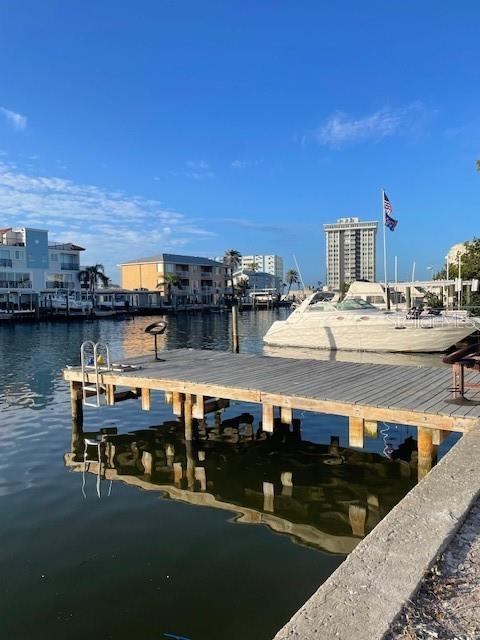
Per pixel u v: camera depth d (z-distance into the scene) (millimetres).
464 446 4840
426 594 2582
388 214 30016
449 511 3395
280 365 12297
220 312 85125
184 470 8562
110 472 8438
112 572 5215
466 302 44406
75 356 25609
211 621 4391
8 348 29719
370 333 24234
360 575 2688
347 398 8281
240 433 10656
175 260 88938
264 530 6203
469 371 10875
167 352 15102
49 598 4789
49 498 7246
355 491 7586
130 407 12883
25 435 10602
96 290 78062
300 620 2336
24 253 66562
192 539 5945
